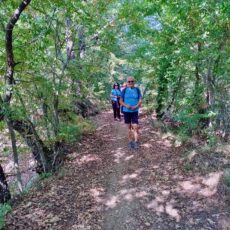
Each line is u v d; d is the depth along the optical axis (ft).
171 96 38.14
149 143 28.58
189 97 27.81
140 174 21.56
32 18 24.71
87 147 30.22
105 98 78.79
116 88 47.98
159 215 16.30
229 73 24.16
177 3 21.06
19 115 24.04
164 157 24.21
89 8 29.43
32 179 26.96
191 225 15.29
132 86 27.35
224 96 25.57
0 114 23.40
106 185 20.33
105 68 55.31
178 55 26.94
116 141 31.55
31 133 27.81
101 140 32.73
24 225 15.58
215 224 15.21
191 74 30.22
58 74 29.96
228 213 15.88
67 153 28.81
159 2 24.77
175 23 26.81
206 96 27.37
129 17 31.53
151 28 32.35
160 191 18.74
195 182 19.31
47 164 26.40
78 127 34.35
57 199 18.56
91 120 48.42
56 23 26.86
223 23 21.54
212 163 21.01
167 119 36.47
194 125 25.59
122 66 73.87
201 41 23.72
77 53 35.86
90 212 16.80
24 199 19.40
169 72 33.22
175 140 27.81
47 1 24.45
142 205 17.35
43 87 26.09
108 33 33.55
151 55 37.22
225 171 19.36
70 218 16.22
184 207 16.84
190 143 25.96
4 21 23.91
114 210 16.97
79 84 42.09
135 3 29.45
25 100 27.17
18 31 25.20
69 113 37.17
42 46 25.03
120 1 31.83
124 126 41.16
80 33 33.06
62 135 26.14
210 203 16.92
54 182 21.63
